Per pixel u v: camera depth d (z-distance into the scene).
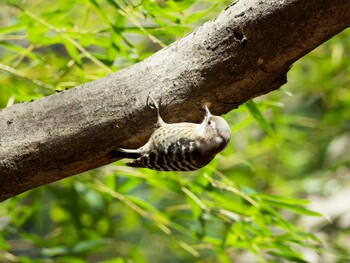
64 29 10.70
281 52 7.20
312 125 17.20
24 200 15.54
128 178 11.90
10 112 7.75
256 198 10.34
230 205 10.77
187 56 7.50
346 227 16.06
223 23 7.32
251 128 16.69
